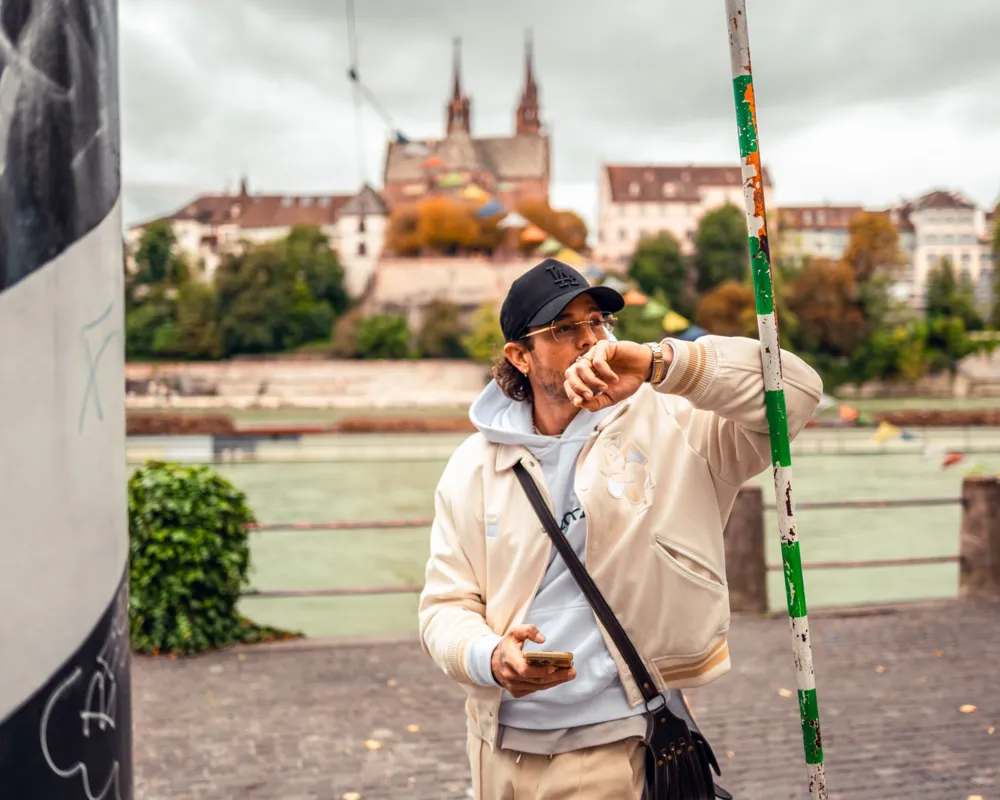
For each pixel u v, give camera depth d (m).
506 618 1.99
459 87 142.75
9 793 1.18
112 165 1.38
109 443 1.36
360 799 4.21
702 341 1.84
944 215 114.06
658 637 1.93
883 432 7.58
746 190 1.88
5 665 1.17
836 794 4.20
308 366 93.50
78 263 1.28
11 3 1.18
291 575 16.94
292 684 5.96
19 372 1.18
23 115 1.20
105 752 1.35
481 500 2.05
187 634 6.60
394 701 5.62
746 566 7.61
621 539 1.92
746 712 5.34
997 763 4.50
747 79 1.88
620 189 124.50
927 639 6.79
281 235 120.56
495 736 1.98
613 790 1.92
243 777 4.47
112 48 1.40
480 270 107.69
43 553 1.22
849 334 99.25
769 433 1.87
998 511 7.91
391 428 56.81
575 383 1.76
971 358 100.19
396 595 13.92
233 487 6.89
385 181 125.00
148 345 104.38
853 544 19.72
